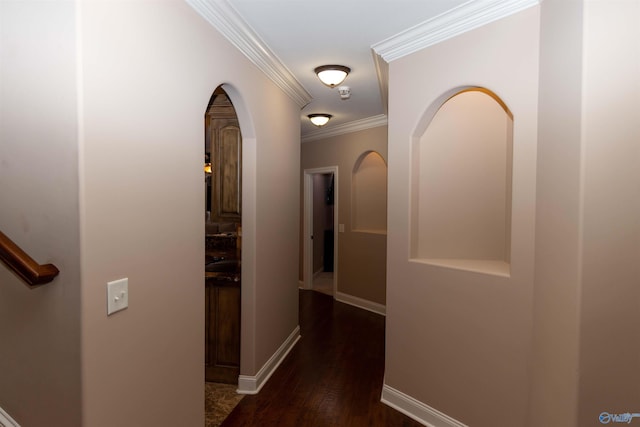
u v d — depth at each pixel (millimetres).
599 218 1398
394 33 2365
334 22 2230
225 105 2863
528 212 1863
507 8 1913
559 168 1591
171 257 1706
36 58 1248
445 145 2508
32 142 1266
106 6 1308
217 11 1965
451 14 2094
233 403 2564
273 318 3104
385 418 2402
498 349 1990
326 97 3809
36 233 1272
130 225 1443
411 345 2447
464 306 2150
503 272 2025
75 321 1244
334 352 3469
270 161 2969
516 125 1908
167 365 1694
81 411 1250
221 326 2809
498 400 1991
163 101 1625
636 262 1368
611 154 1381
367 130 4914
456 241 2514
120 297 1393
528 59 1859
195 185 1894
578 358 1428
